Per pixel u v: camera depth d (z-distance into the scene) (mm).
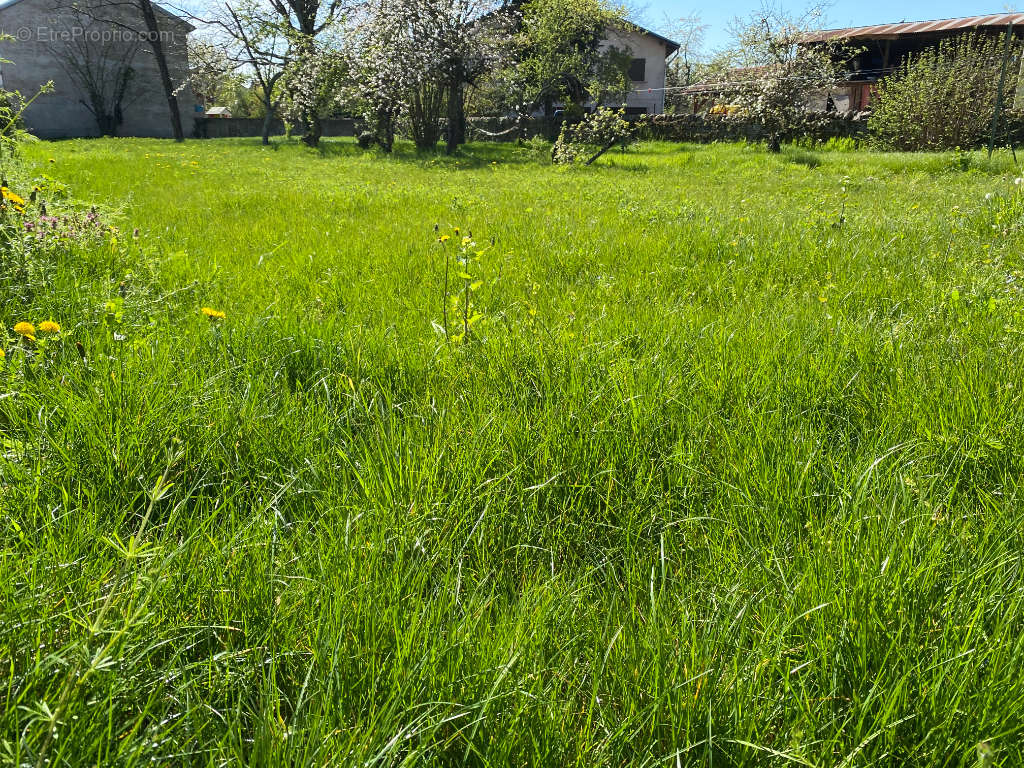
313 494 2092
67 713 1185
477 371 2975
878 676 1358
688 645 1472
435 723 1271
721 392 2756
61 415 2295
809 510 1988
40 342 2680
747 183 15172
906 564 1613
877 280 4688
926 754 1241
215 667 1421
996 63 22906
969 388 2641
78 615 1457
